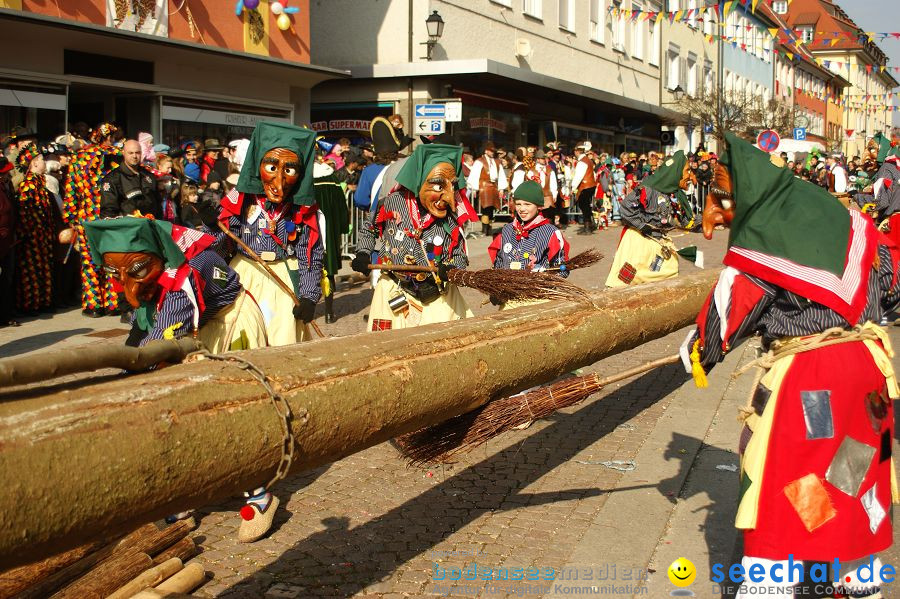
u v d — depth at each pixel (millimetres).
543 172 18656
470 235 18172
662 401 6781
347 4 22250
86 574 3525
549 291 5020
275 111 17797
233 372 2811
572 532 4426
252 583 3906
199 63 15617
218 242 5238
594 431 6059
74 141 10992
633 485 4973
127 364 2709
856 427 3197
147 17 14156
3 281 9047
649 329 5309
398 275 5797
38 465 2219
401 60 21844
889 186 10539
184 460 2551
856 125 69688
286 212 5289
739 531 4379
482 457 5570
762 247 3295
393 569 4047
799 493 3154
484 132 23719
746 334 3389
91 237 4203
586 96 26547
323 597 3785
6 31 12414
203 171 12328
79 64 13695
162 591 3578
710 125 34469
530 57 25969
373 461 5527
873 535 3248
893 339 9055
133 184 9180
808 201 3336
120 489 2387
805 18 61500
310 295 5246
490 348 3930
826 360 3207
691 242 18625
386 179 9023
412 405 3451
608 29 31281
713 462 5312
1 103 12586
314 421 2986
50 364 2412
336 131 22422
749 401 3365
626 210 7762
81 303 10602
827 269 3244
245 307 4711
